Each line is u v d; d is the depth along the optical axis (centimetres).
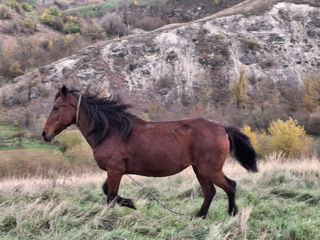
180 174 898
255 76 4916
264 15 5925
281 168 890
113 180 502
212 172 505
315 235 434
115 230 427
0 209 488
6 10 10394
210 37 5647
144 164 503
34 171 2159
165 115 4156
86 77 4925
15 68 6644
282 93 4631
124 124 502
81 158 2525
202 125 512
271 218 527
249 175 870
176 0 11025
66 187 676
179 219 504
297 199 639
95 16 12688
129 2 12375
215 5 9931
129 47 5528
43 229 436
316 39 5356
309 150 3008
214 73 5081
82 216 471
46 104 4500
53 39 8688
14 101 4578
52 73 5053
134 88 4878
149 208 567
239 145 541
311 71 4916
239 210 557
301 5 5981
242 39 5547
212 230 426
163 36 5672
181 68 5184
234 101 4450
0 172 2077
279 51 5303
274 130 2994
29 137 3347
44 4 15875
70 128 3294
